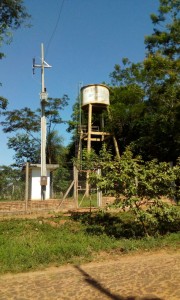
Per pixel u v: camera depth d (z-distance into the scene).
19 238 11.36
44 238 11.30
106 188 11.45
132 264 8.70
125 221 14.02
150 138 32.62
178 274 7.51
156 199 11.39
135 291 6.52
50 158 45.19
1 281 7.65
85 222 13.81
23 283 7.43
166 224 12.10
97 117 38.69
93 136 37.88
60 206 17.06
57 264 8.92
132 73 41.56
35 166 25.56
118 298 6.19
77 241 10.82
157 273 7.68
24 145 44.88
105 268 8.41
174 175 11.50
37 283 7.39
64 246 9.91
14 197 18.48
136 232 11.94
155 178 11.31
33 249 9.78
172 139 31.42
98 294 6.47
